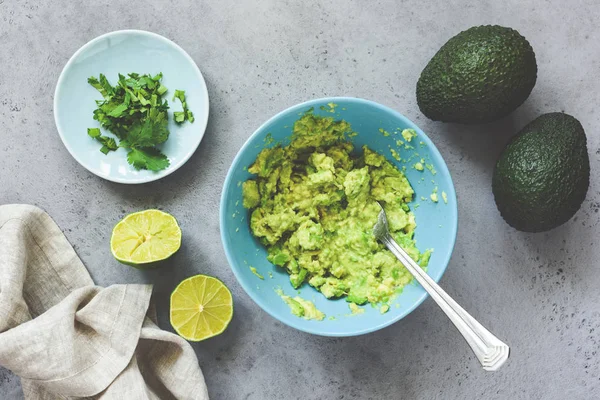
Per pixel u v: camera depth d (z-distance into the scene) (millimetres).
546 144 596
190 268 674
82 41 669
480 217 669
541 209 597
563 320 672
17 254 646
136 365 644
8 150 672
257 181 640
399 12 665
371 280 634
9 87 670
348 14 665
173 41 668
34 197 672
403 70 666
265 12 666
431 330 677
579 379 675
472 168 666
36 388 665
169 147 664
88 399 657
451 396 678
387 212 646
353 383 678
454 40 602
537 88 664
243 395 676
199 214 672
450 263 672
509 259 671
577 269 670
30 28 669
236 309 675
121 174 664
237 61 668
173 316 651
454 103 600
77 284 671
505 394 677
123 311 643
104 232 674
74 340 634
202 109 660
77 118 663
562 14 665
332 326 618
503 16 666
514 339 673
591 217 668
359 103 604
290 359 677
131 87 659
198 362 659
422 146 616
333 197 640
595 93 664
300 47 666
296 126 622
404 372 678
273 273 646
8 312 636
